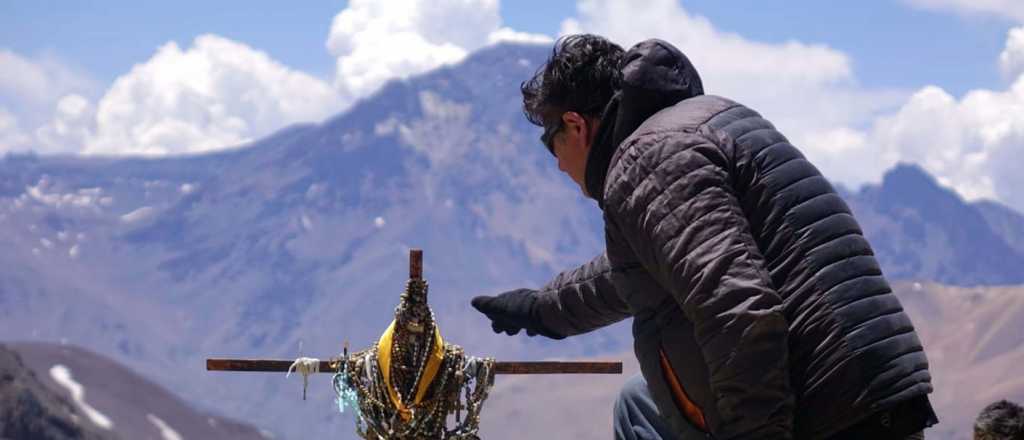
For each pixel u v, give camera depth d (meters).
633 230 3.32
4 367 125.56
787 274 3.30
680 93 3.50
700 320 3.13
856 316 3.24
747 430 3.12
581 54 3.66
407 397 4.56
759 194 3.33
